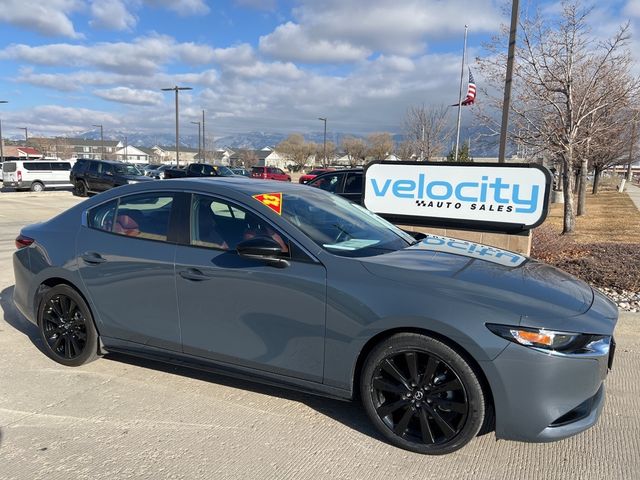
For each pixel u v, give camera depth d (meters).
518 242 6.70
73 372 3.97
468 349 2.65
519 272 3.16
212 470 2.74
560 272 3.44
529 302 2.72
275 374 3.24
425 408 2.84
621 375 3.97
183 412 3.36
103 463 2.79
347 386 3.02
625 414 3.38
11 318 5.27
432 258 3.28
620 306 5.71
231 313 3.29
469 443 3.02
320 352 3.05
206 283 3.34
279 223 3.24
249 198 3.41
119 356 4.29
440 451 2.84
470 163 6.90
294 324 3.10
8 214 16.27
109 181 23.41
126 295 3.68
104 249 3.77
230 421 3.25
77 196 24.66
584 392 2.66
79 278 3.86
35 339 4.67
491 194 6.81
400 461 2.84
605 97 11.07
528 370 2.59
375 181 7.54
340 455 2.89
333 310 2.97
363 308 2.88
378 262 3.05
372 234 3.67
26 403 3.47
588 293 3.08
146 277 3.57
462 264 3.20
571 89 10.87
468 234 6.97
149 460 2.82
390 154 81.75
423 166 7.20
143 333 3.66
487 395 2.76
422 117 35.62
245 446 2.97
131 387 3.72
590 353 2.64
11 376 3.89
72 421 3.24
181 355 3.55
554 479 2.69
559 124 11.48
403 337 2.83
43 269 4.02
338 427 3.19
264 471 2.73
